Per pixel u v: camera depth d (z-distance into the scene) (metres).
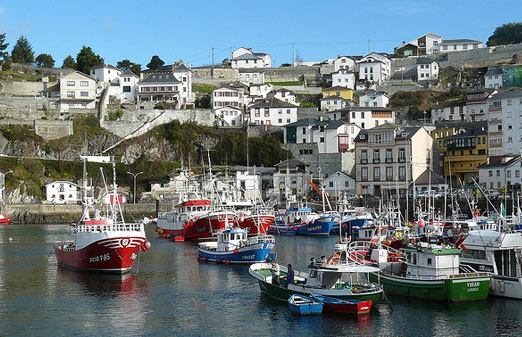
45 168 142.25
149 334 37.12
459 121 152.62
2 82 170.50
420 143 126.94
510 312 40.31
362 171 127.94
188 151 156.00
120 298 46.31
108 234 54.62
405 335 36.50
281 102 167.12
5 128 146.88
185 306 43.72
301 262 62.56
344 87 185.00
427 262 43.75
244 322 39.44
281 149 150.12
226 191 116.19
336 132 145.88
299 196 133.25
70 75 165.38
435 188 119.81
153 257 69.38
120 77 179.25
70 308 43.25
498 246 44.59
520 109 122.31
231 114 167.62
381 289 41.56
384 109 159.38
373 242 59.25
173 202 133.88
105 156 149.25
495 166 111.88
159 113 161.12
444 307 41.78
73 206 133.25
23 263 64.88
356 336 36.34
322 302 41.12
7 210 129.62
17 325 38.94
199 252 67.62
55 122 151.12
